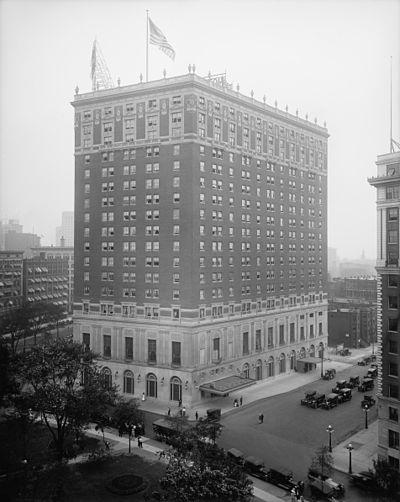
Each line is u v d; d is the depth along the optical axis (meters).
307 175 126.69
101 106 102.75
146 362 95.88
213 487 47.75
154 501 54.06
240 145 104.69
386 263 63.81
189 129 92.88
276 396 97.62
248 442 72.06
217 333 97.62
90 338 103.00
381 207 64.88
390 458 62.75
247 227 106.31
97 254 102.88
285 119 117.94
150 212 96.69
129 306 98.56
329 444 68.31
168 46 99.75
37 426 76.69
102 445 69.62
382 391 64.19
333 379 112.38
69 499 54.69
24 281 176.62
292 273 120.62
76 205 105.75
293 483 57.47
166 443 70.62
